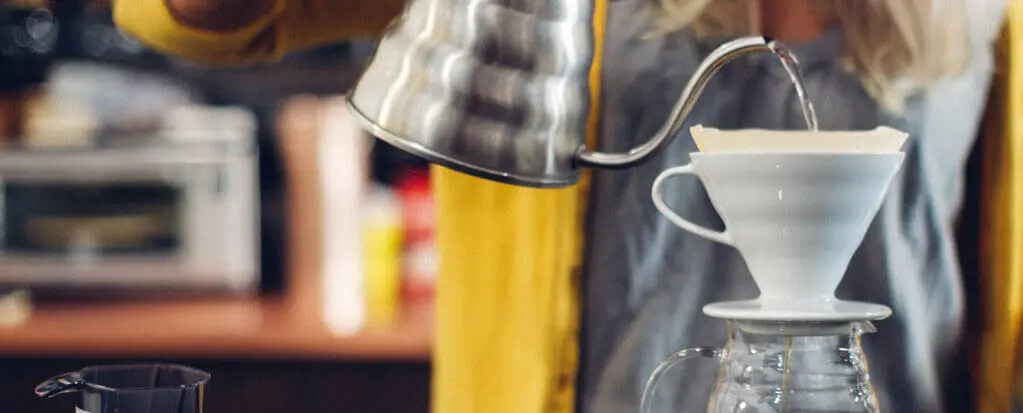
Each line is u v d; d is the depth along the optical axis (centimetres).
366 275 253
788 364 100
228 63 131
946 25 141
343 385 235
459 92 102
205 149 271
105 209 271
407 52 103
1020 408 146
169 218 272
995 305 145
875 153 100
